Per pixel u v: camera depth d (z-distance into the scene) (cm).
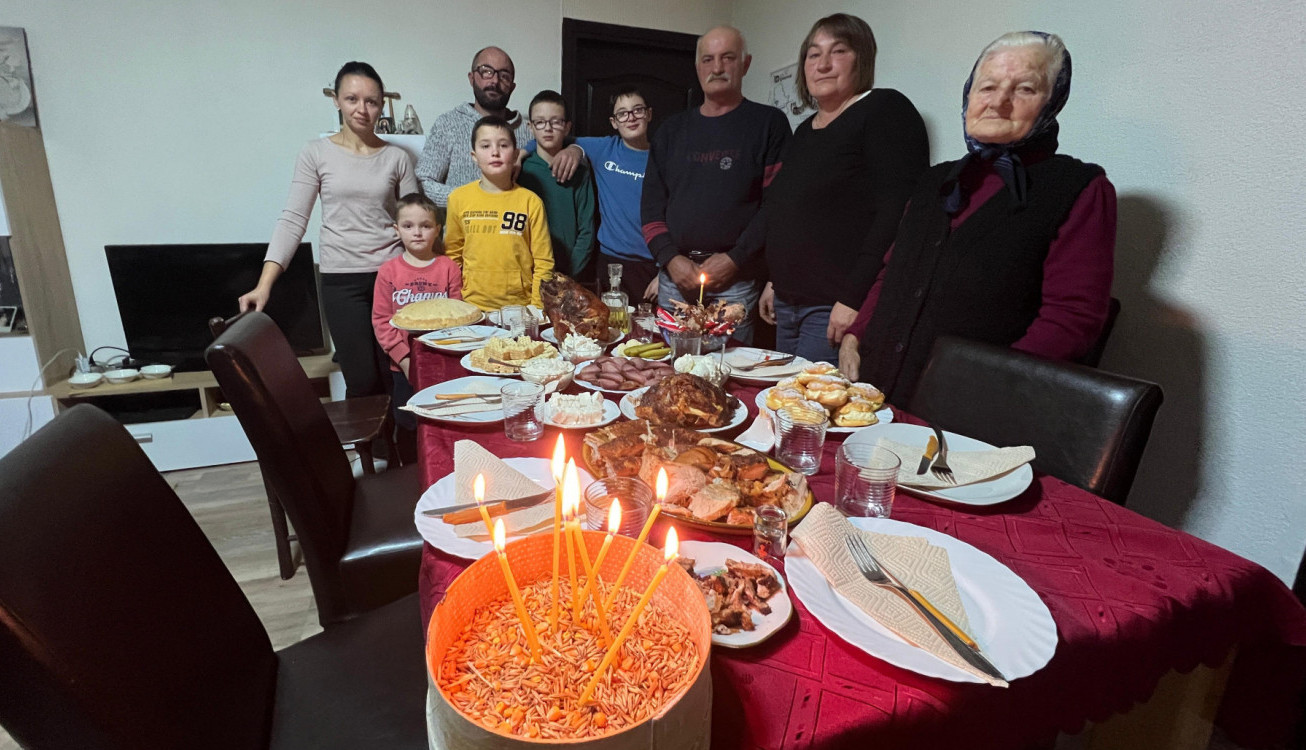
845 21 219
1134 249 181
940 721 56
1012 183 151
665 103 400
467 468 94
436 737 43
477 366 154
